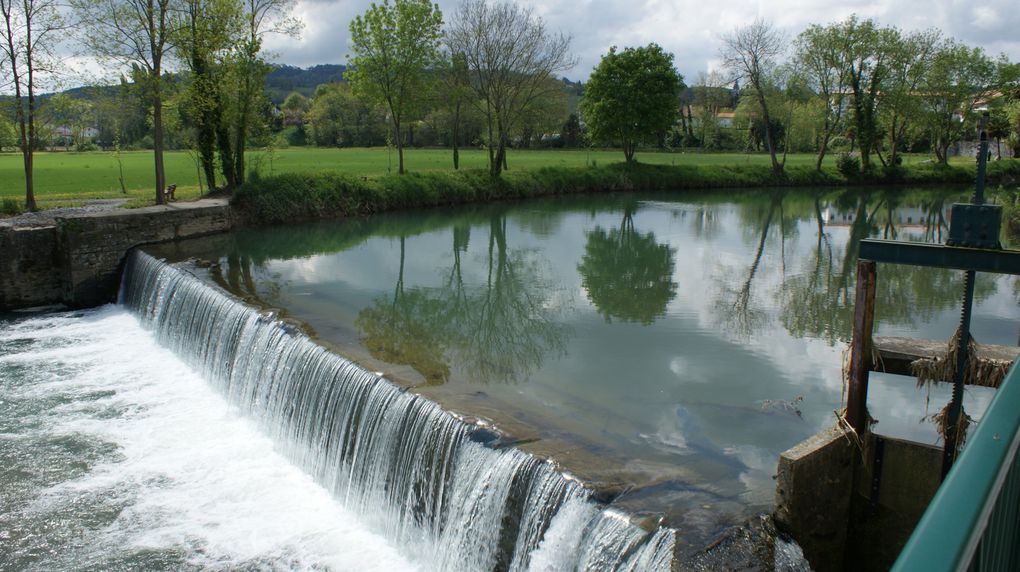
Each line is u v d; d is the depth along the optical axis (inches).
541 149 4079.7
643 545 294.4
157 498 486.0
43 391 658.8
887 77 2479.1
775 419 456.1
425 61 1753.2
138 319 888.3
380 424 450.6
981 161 257.8
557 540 327.9
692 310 759.1
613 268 1004.6
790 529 279.6
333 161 2760.8
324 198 1450.5
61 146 3949.3
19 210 1144.8
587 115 2519.7
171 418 603.8
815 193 2237.9
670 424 442.3
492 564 366.0
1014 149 2807.6
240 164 1401.3
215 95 1304.1
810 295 826.8
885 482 297.6
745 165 2576.3
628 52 2438.5
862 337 289.7
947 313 737.0
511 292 852.0
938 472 285.6
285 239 1193.4
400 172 1784.0
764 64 2491.4
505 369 546.9
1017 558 86.6
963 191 2299.5
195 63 1267.2
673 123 2522.1
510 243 1216.8
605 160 3024.1
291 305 748.0
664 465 375.9
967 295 270.4
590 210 1712.6
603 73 2436.0
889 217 1617.9
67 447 554.3
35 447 553.9
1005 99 2630.4
